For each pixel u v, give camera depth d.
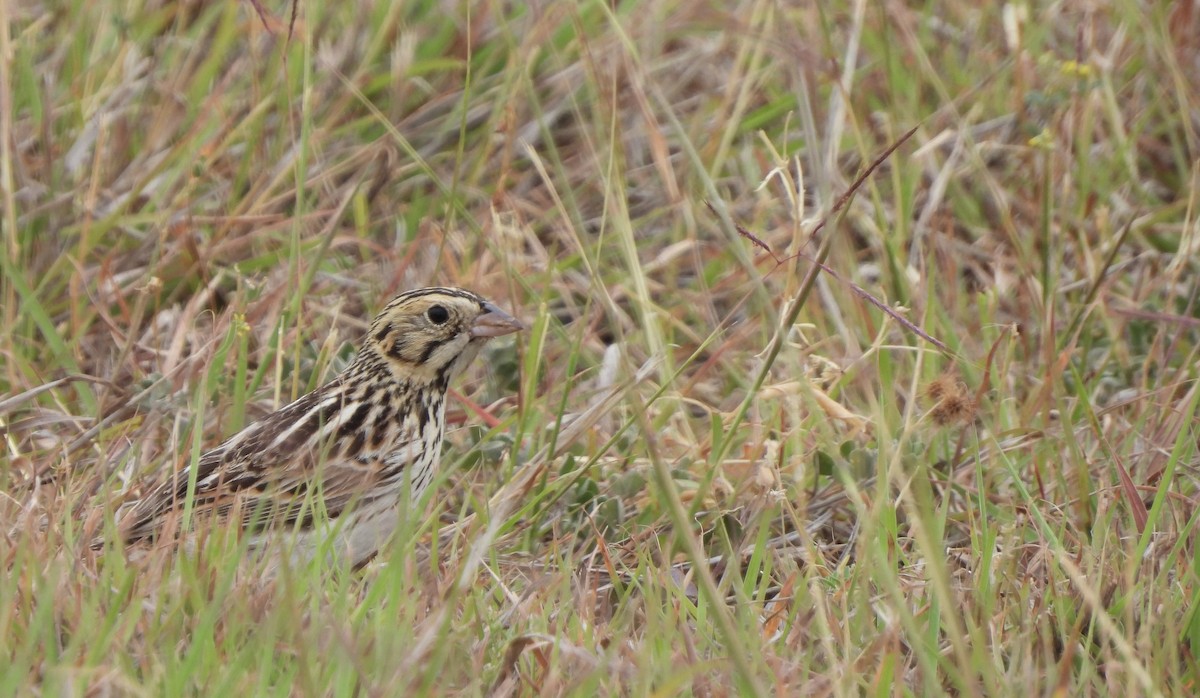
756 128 14.70
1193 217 13.72
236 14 14.91
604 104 13.63
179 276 13.17
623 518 10.52
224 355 11.32
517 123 14.55
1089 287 12.73
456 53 15.07
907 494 8.77
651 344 10.58
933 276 12.24
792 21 15.02
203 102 14.28
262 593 8.14
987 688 7.64
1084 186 13.58
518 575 9.68
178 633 7.94
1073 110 13.95
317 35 14.78
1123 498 10.27
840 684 7.79
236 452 10.14
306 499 9.22
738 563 9.38
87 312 12.85
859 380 11.79
